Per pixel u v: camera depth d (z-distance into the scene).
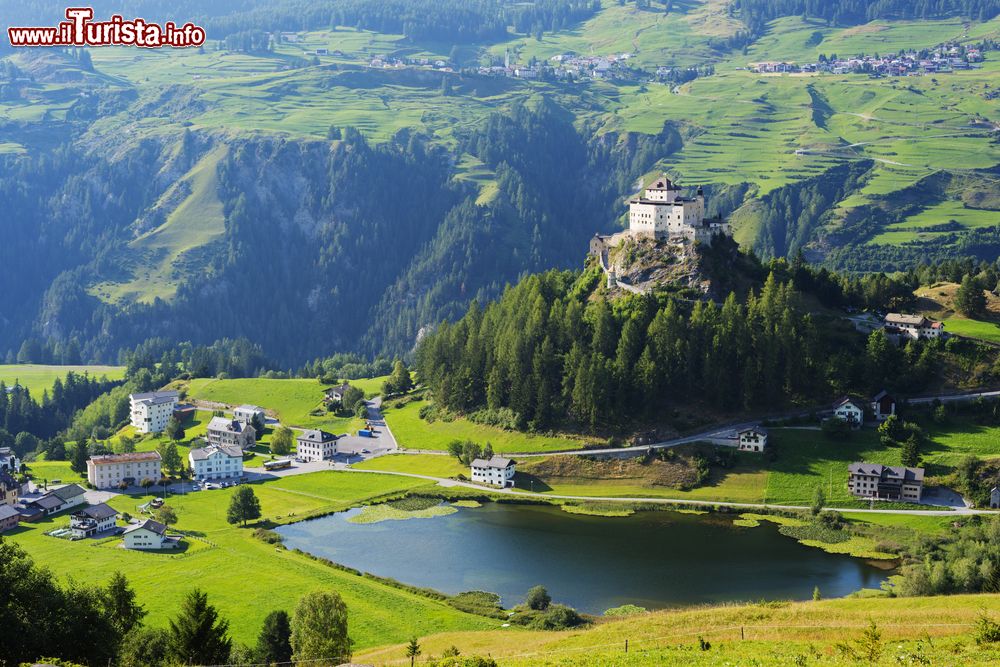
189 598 193.88
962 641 177.62
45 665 162.62
